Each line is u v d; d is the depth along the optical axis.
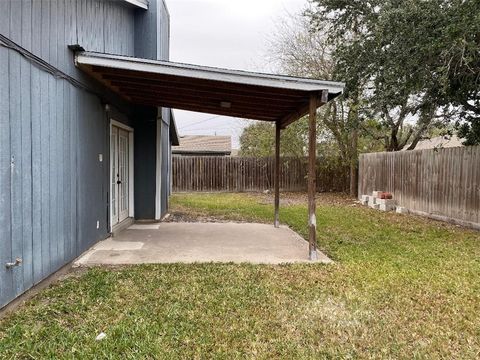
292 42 15.27
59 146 4.66
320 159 16.75
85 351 2.80
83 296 3.92
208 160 18.02
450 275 4.88
